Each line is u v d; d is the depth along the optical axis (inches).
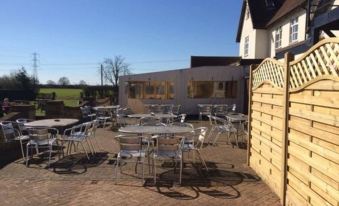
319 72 163.0
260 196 227.3
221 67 819.4
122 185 249.9
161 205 210.8
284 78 207.3
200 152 366.6
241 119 424.5
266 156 254.4
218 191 237.1
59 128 490.6
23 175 276.1
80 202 215.8
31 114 592.7
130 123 618.5
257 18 882.1
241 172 287.1
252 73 302.4
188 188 243.8
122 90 856.9
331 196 150.6
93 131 418.9
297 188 191.0
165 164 310.5
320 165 161.0
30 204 212.2
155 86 832.3
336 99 144.8
